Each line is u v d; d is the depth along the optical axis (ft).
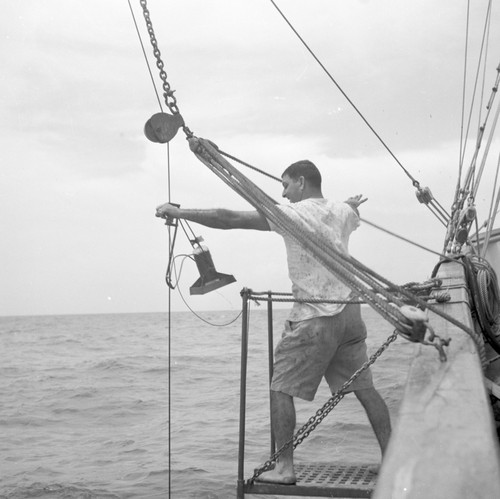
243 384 12.41
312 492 11.53
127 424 45.16
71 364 100.07
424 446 4.68
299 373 11.88
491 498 3.96
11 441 40.14
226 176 10.23
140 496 26.61
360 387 12.39
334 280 11.89
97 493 27.40
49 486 28.81
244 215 11.45
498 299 12.34
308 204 11.98
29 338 200.03
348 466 13.07
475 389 5.78
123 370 85.30
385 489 4.13
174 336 180.04
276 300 12.21
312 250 9.12
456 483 4.13
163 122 10.55
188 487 27.27
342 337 12.04
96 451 36.11
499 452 4.53
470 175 17.35
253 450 33.32
